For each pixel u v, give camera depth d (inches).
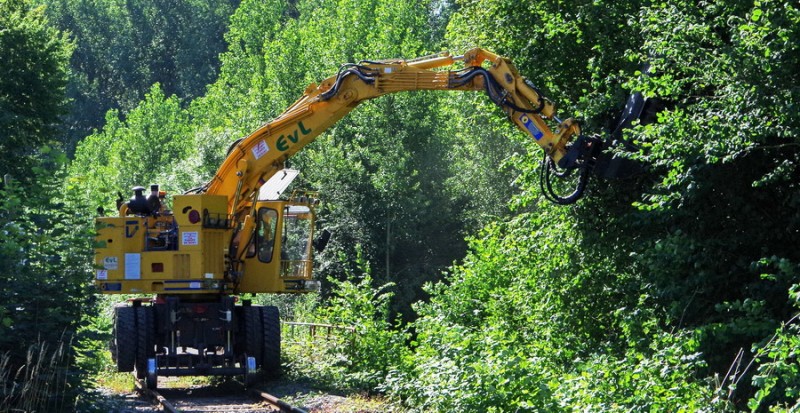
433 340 634.2
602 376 476.7
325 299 1612.9
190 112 3203.7
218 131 1943.9
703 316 562.6
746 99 474.9
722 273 556.1
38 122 1263.5
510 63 636.7
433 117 1849.2
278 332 753.6
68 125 3681.1
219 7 4192.9
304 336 910.4
